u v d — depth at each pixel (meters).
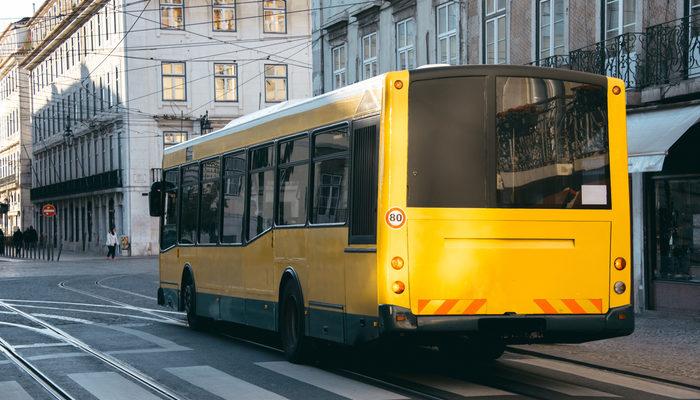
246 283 13.76
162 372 11.41
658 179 18.17
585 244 9.89
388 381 10.56
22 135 91.00
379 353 13.13
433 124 9.70
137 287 29.31
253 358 12.76
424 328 9.48
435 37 25.92
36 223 85.00
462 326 9.54
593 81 10.05
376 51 29.16
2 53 99.81
